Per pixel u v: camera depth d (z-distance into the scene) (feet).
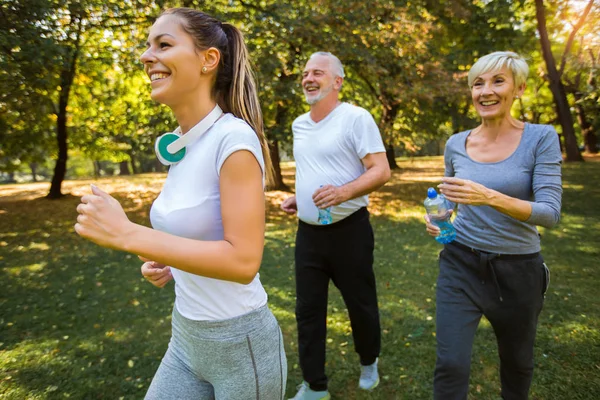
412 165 71.41
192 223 3.72
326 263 7.84
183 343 4.28
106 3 24.93
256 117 4.31
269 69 25.64
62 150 38.52
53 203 36.52
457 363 5.72
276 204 32.50
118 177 65.98
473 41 42.37
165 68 3.66
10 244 22.29
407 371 9.17
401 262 17.06
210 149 3.67
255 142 3.64
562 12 47.06
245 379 4.04
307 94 8.04
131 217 30.09
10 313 13.09
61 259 19.19
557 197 5.67
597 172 44.98
